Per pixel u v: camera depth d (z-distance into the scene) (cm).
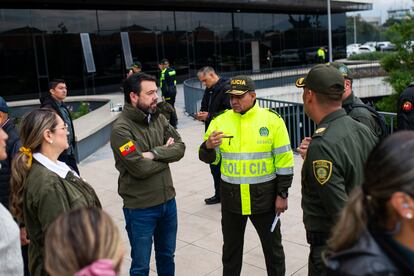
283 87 1906
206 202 587
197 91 1326
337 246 134
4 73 2192
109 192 670
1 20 2164
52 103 552
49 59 2314
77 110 1666
